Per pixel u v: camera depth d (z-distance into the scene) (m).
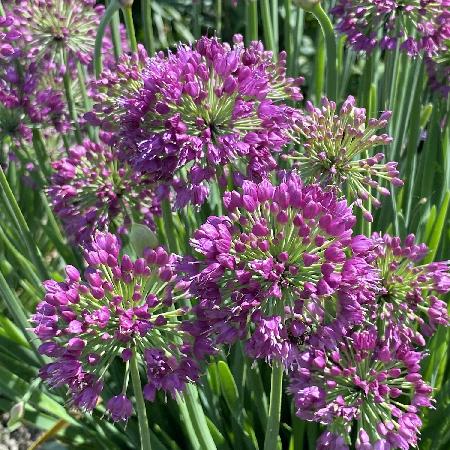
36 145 0.43
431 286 0.33
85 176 0.40
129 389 0.42
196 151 0.31
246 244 0.29
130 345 0.30
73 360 0.29
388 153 0.44
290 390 0.31
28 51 0.42
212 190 0.43
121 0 0.37
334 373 0.30
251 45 0.36
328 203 0.29
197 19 0.47
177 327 0.30
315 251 0.29
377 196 0.44
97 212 0.39
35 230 0.56
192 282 0.29
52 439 0.46
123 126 0.33
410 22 0.40
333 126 0.34
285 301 0.29
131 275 0.30
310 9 0.36
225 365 0.36
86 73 0.48
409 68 0.45
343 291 0.29
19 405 0.32
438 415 0.39
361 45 0.38
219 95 0.32
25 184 0.50
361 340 0.31
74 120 0.43
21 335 0.43
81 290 0.29
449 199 0.43
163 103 0.31
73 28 0.43
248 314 0.28
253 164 0.33
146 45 0.44
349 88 0.71
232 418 0.39
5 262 0.45
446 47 0.41
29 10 0.42
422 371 0.39
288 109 0.34
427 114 0.49
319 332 0.29
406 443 0.30
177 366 0.29
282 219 0.29
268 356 0.28
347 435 0.31
